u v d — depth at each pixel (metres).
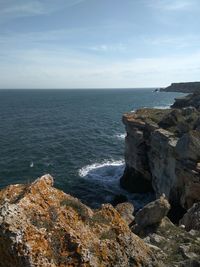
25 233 8.35
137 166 49.69
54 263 8.34
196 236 17.47
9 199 9.66
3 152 68.75
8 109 168.62
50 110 165.38
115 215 10.72
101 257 9.19
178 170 36.44
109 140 84.50
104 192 48.19
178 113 48.72
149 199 46.34
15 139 82.94
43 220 9.05
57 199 10.02
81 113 150.62
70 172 56.34
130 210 23.23
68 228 9.18
